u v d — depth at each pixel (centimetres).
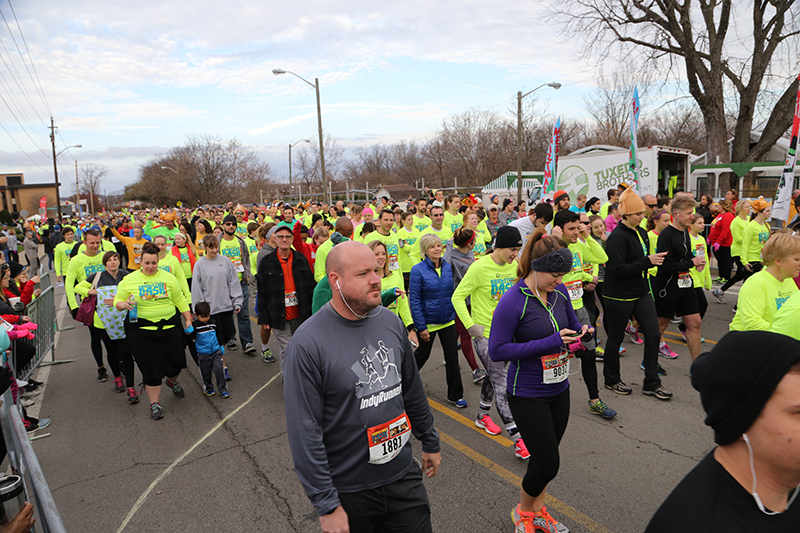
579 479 378
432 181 6712
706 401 122
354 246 214
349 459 213
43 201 4650
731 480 120
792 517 118
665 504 126
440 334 509
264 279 574
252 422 513
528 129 5053
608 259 507
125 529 346
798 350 114
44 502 203
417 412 243
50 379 675
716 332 745
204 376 583
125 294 518
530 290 300
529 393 299
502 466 407
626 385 545
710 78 1891
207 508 367
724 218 1040
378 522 223
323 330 213
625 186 885
